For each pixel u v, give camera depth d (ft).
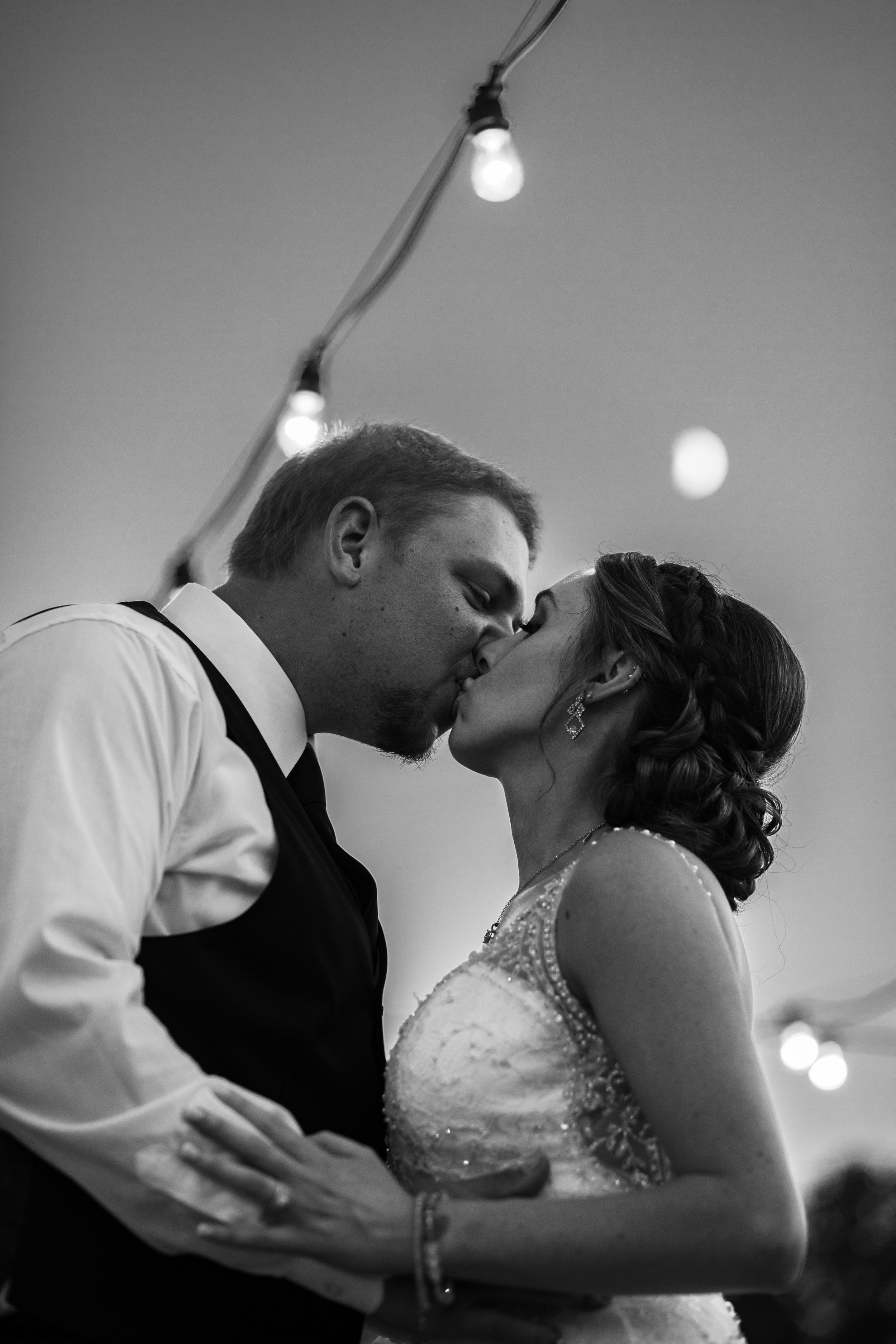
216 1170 5.27
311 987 6.23
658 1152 5.71
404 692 7.41
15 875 5.53
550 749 7.00
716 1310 6.04
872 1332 12.35
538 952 5.98
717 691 6.90
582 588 7.25
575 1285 5.15
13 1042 5.38
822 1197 13.05
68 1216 5.50
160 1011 5.90
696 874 5.82
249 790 6.44
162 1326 5.56
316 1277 5.51
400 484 7.49
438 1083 5.93
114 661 6.12
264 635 7.36
